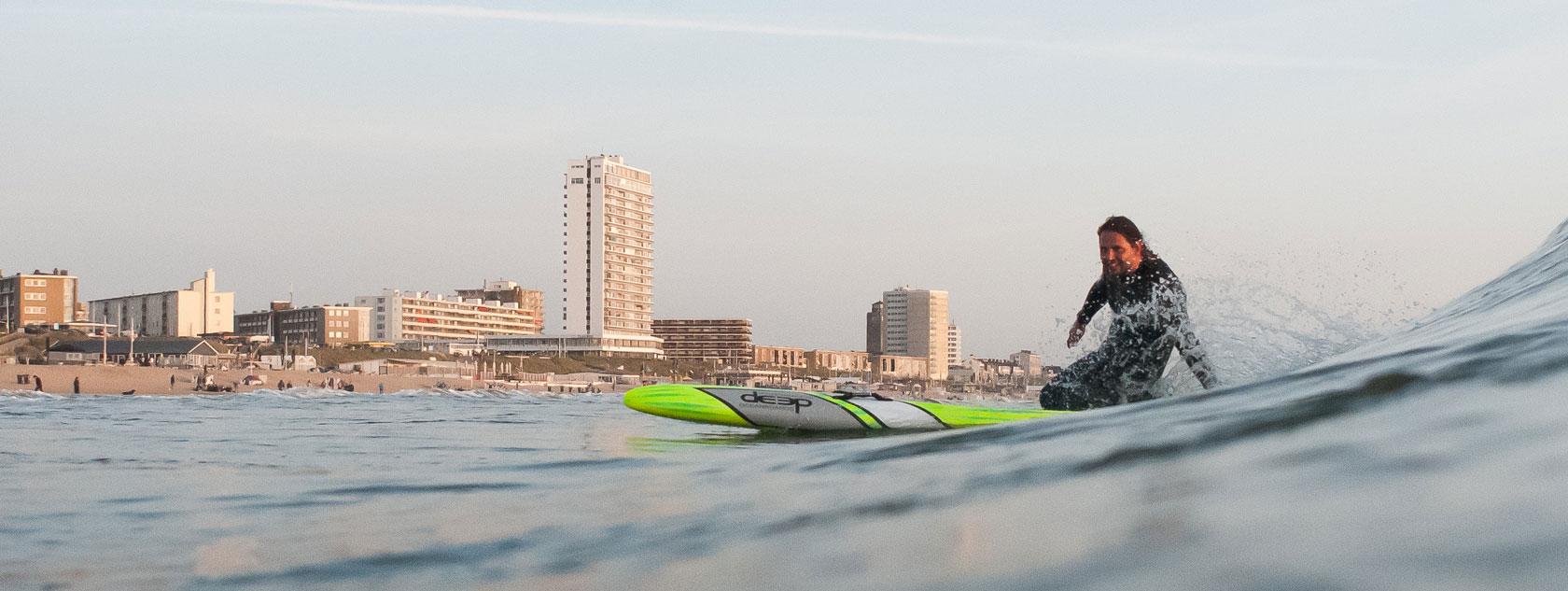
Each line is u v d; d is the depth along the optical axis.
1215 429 2.11
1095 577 1.20
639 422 11.59
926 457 2.79
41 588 2.46
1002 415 8.66
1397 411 1.85
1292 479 1.49
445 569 2.26
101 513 3.80
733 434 8.09
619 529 2.43
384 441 8.70
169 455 7.03
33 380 84.94
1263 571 1.10
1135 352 9.15
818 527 1.91
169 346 126.31
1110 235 9.21
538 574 2.01
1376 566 1.04
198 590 2.31
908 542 1.61
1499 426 1.54
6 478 5.24
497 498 3.70
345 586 2.20
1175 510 1.46
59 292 184.25
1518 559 1.00
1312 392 2.37
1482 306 5.00
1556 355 2.13
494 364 171.88
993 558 1.40
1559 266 5.64
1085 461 2.08
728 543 1.92
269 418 15.82
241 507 3.91
